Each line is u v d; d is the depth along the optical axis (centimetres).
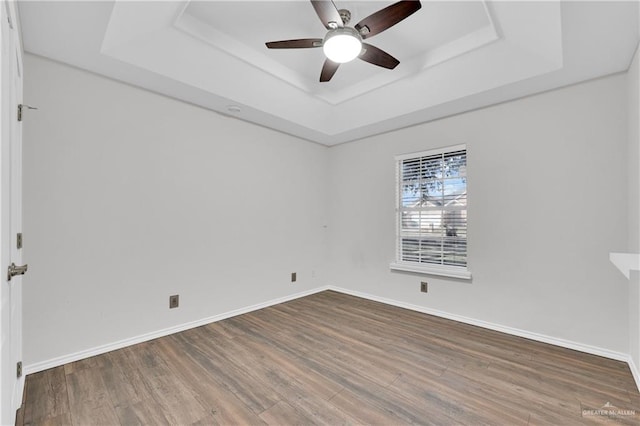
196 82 277
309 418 175
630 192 234
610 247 250
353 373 224
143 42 232
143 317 279
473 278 326
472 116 329
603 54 222
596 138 257
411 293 379
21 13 180
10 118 139
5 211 125
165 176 296
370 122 376
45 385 205
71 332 239
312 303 405
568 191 270
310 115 383
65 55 228
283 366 234
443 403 189
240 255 361
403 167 398
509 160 303
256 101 325
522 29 221
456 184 346
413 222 385
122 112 269
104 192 258
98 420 173
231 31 260
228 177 349
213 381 212
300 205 438
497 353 257
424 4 226
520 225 296
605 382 212
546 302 280
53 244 232
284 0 224
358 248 441
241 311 359
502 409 183
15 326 160
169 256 298
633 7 175
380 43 277
